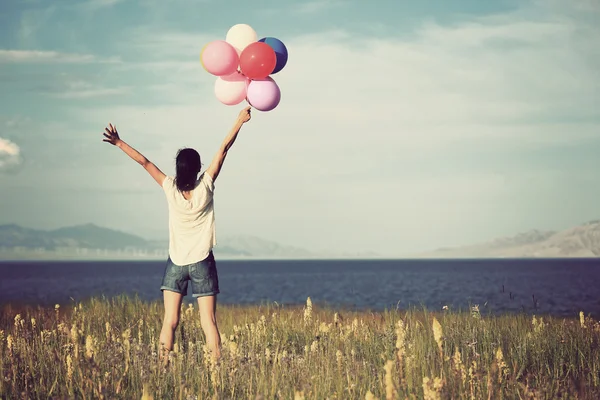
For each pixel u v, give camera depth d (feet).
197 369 19.39
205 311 22.38
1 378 18.24
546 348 24.63
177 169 22.35
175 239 22.38
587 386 18.93
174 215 22.25
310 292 207.51
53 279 360.48
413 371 18.60
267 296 185.47
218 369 18.62
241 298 174.29
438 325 18.16
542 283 259.80
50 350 21.88
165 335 22.22
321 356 21.35
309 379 18.61
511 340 26.04
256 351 23.56
